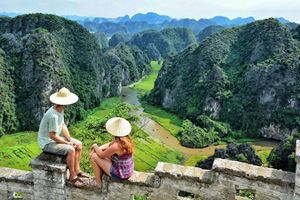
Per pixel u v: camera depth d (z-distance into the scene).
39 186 10.43
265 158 79.00
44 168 10.18
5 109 118.25
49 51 139.62
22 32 162.38
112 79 179.88
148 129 110.69
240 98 135.00
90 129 42.25
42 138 10.23
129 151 9.68
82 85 149.75
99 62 172.50
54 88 134.12
